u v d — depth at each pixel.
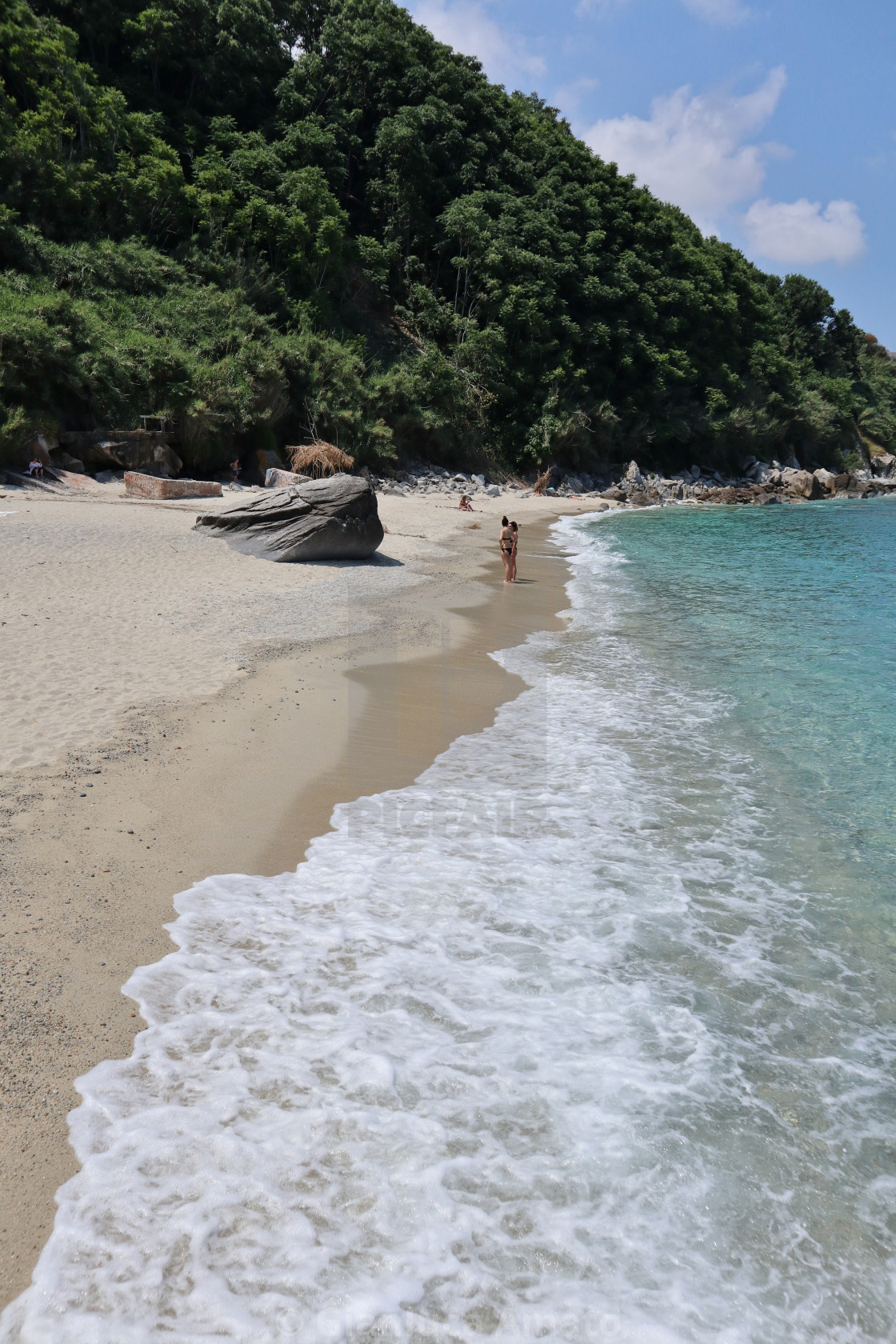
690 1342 2.96
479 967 5.05
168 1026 4.35
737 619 16.38
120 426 30.22
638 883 6.16
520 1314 3.03
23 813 6.28
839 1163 3.82
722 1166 3.74
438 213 56.97
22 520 19.19
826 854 6.75
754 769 8.51
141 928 5.16
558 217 58.47
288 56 55.50
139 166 41.12
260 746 8.16
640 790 7.89
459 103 58.94
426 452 48.88
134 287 36.38
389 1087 4.03
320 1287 3.06
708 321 65.19
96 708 8.59
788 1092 4.24
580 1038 4.50
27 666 9.67
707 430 63.09
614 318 59.00
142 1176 3.46
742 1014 4.81
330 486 19.22
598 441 57.53
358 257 50.81
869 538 33.34
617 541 30.59
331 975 4.87
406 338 53.03
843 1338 3.04
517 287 52.50
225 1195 3.39
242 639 11.85
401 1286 3.09
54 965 4.69
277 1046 4.26
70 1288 3.00
